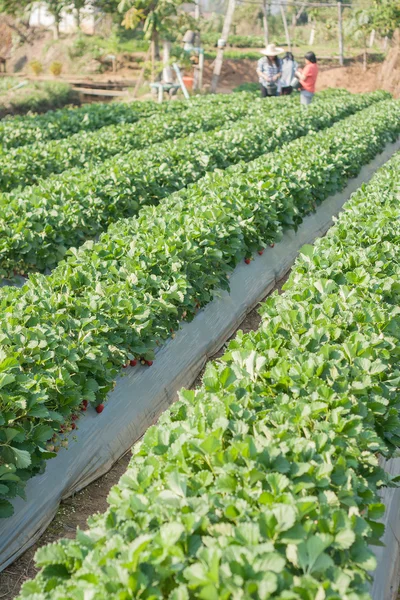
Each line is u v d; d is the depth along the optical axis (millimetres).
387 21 37031
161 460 4379
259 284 10922
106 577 3205
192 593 3244
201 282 8555
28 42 39250
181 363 8266
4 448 5176
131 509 3801
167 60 29266
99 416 6738
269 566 3186
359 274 7355
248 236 10484
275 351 5719
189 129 18688
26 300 6938
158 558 3271
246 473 3881
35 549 5727
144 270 7789
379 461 5863
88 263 7914
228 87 37438
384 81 36625
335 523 3574
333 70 39875
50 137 17781
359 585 3434
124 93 32375
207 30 54219
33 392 5398
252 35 56344
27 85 31297
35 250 9617
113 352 6754
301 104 23328
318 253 8086
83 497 6348
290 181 12234
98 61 37438
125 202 11633
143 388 7445
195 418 4664
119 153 15164
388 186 12172
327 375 5262
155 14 27578
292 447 4270
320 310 6449
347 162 15312
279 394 4973
